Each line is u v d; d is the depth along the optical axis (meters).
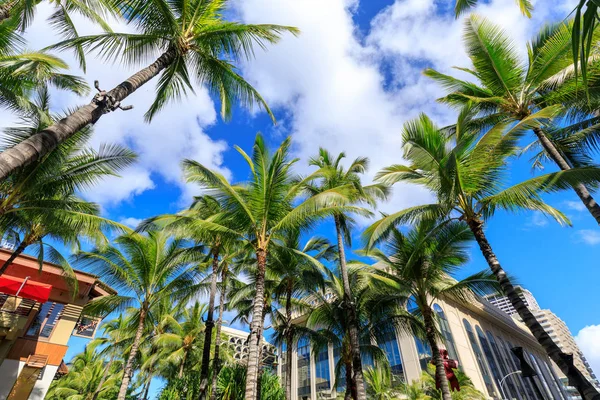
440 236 12.92
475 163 9.70
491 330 43.47
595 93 10.04
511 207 9.67
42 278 17.30
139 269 16.11
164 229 11.76
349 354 16.59
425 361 30.84
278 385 19.19
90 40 7.25
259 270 11.53
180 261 16.84
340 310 17.14
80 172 10.99
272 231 11.98
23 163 4.75
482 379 32.50
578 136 11.53
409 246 14.10
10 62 10.37
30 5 8.55
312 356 44.75
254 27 8.62
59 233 12.46
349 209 12.73
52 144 5.20
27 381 15.05
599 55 9.41
